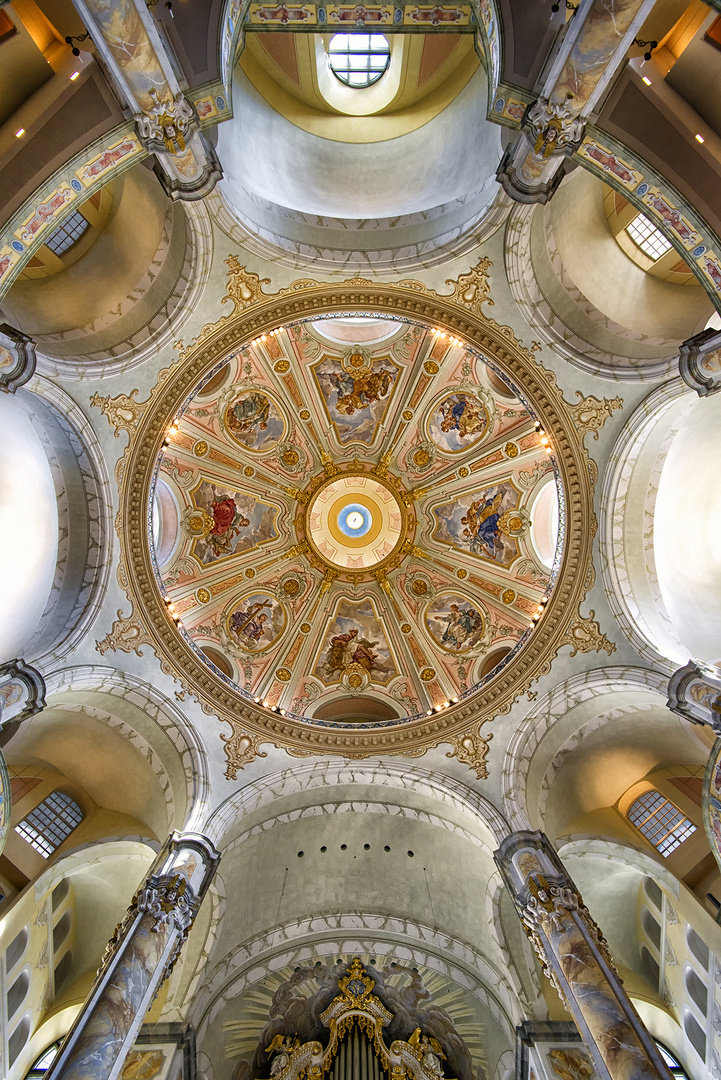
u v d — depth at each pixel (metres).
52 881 12.59
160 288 12.91
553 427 13.68
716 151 7.73
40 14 7.76
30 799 13.35
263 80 15.12
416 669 17.88
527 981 12.68
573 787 14.31
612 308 13.03
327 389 18.19
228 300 13.12
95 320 12.86
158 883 10.95
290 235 13.00
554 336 13.15
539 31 8.29
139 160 8.48
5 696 10.34
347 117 15.83
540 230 12.48
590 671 13.51
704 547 13.12
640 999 13.27
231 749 14.08
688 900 12.08
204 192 9.34
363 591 19.16
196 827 12.54
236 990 13.66
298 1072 13.81
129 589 13.58
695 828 12.80
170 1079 11.55
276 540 19.22
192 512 17.98
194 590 17.52
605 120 8.18
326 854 15.00
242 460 18.44
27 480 12.56
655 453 13.34
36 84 7.73
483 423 18.00
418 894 14.77
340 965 14.60
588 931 10.30
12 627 11.66
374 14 10.41
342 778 14.38
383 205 14.30
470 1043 13.61
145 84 7.86
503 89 8.30
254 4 10.23
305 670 17.98
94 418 12.81
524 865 11.69
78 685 12.69
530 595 17.30
